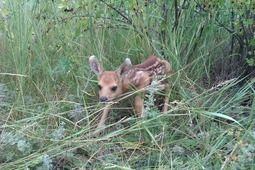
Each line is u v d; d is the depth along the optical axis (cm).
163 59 686
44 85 686
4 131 566
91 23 704
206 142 548
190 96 648
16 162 516
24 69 684
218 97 612
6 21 733
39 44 723
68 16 720
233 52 765
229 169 489
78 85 649
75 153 559
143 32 716
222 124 612
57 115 571
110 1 703
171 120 614
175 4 698
